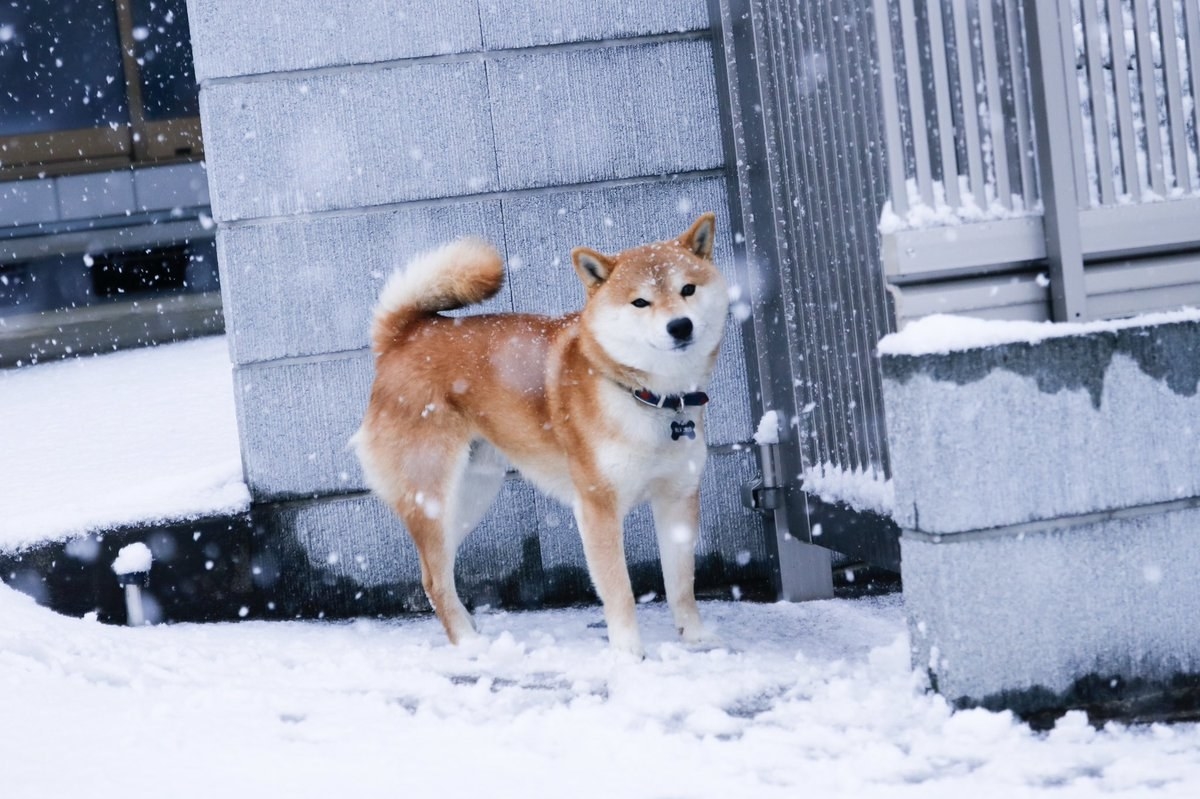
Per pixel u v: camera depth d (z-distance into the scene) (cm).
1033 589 289
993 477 286
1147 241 302
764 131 431
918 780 245
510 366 412
